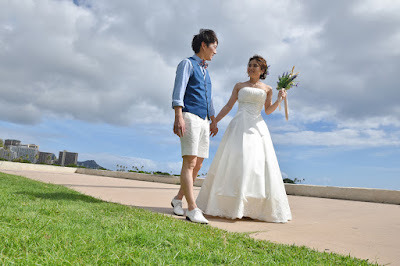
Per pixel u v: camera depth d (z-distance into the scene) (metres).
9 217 1.96
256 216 3.48
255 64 3.99
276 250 1.96
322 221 3.65
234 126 3.73
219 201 3.50
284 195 3.67
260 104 3.86
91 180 9.65
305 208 5.17
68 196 3.70
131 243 1.64
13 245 1.40
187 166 3.14
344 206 5.75
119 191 6.12
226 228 2.87
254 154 3.57
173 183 12.17
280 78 4.16
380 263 1.91
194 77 3.25
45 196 3.51
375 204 6.46
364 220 3.84
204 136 3.34
